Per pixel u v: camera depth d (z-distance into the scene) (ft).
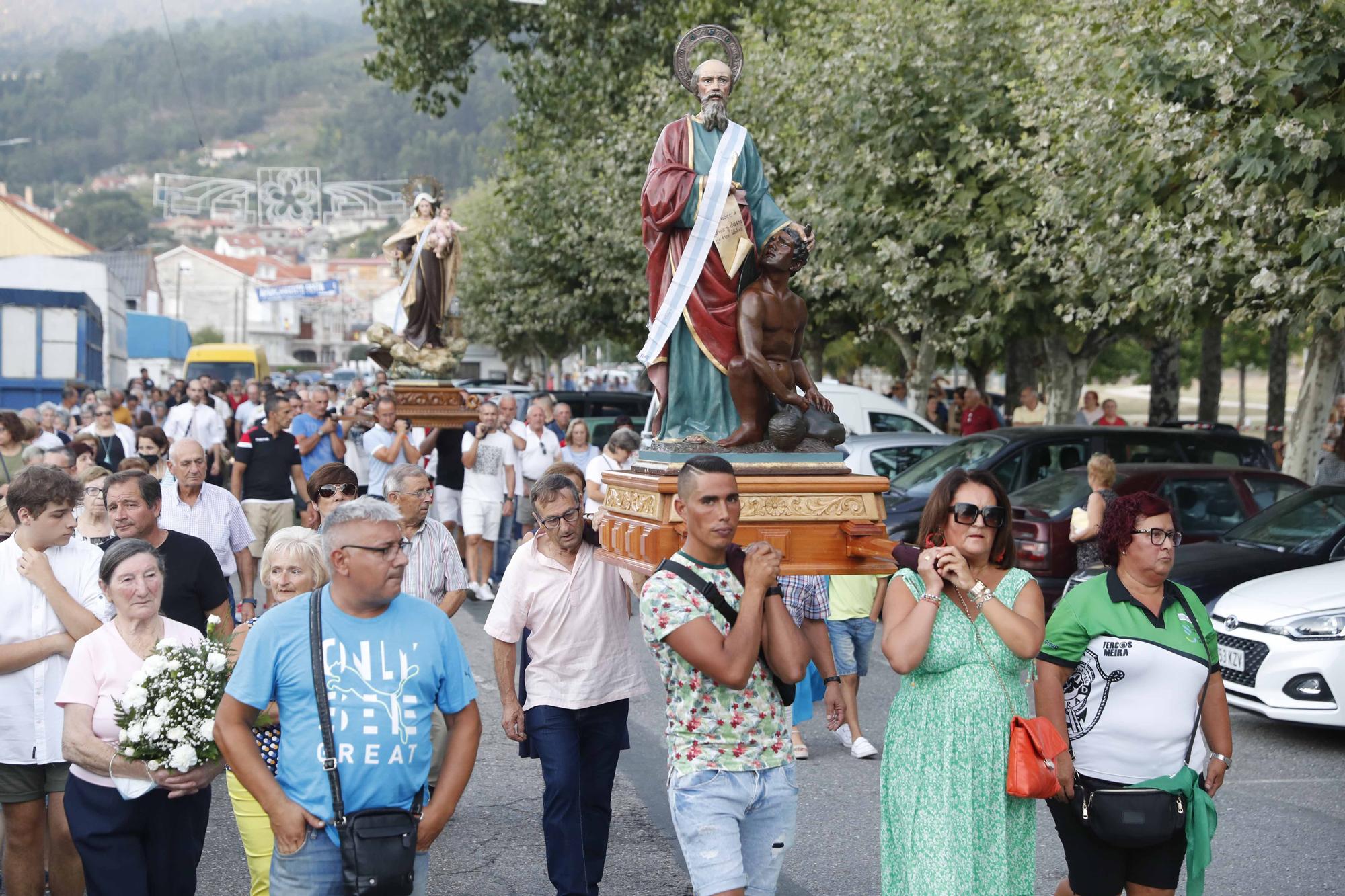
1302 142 33.91
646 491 15.10
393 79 102.47
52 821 16.72
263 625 12.21
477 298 153.89
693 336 16.15
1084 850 14.53
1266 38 36.17
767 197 16.65
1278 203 36.68
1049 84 47.09
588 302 99.96
